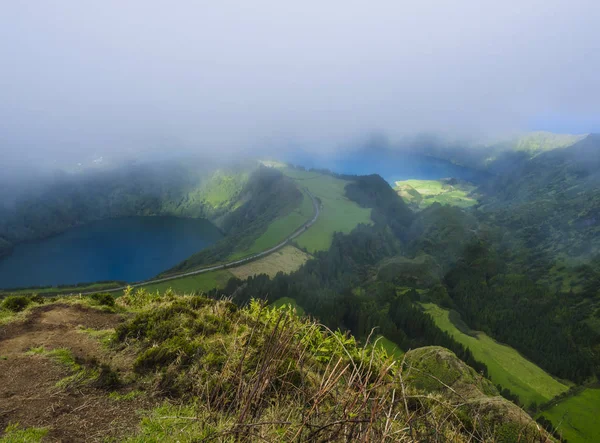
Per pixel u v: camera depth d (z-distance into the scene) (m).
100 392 5.17
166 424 4.44
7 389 4.99
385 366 3.47
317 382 4.96
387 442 3.15
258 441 3.68
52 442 3.96
